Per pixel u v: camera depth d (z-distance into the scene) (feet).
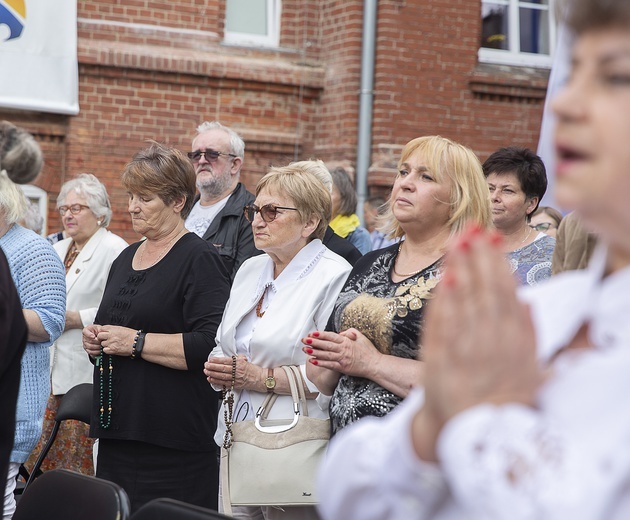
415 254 10.40
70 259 19.44
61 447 17.65
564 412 2.68
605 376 2.67
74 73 28.22
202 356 12.73
